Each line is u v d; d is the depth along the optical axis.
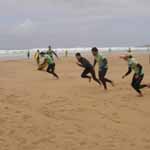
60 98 12.31
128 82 18.28
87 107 11.23
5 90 12.85
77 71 28.52
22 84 16.97
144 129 9.24
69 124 9.05
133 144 8.00
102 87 16.42
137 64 13.71
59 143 7.72
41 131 8.27
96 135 8.43
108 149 7.59
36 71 28.41
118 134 8.66
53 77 22.34
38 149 7.35
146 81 19.16
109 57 50.75
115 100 12.88
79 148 7.53
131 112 11.05
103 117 10.15
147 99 13.23
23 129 8.23
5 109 9.49
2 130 8.03
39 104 10.88
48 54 22.09
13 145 7.42
